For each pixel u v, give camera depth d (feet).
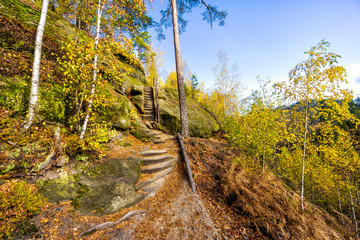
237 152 24.41
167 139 26.91
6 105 11.01
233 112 21.40
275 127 17.63
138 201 11.93
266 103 17.26
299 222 11.02
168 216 10.83
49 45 16.43
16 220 6.81
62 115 14.56
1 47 12.53
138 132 24.86
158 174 16.15
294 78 18.76
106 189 11.61
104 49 14.46
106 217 9.63
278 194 12.80
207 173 18.52
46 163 10.00
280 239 10.02
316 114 17.66
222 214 12.10
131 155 17.72
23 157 9.46
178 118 36.99
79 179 11.12
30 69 13.53
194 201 12.89
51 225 7.58
